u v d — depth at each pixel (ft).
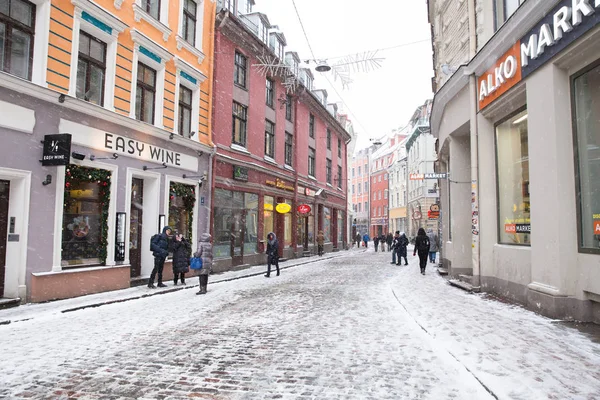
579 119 23.58
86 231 35.91
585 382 13.85
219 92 57.31
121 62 39.24
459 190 44.62
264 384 14.70
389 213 219.20
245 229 64.59
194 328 23.56
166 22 45.85
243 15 73.82
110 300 31.68
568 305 23.45
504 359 16.34
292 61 88.43
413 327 23.21
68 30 33.37
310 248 95.50
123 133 39.24
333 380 15.05
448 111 44.88
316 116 100.68
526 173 30.09
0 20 28.78
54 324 24.56
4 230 29.99
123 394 13.84
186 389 14.26
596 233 22.16
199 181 51.78
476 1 36.76
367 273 55.98
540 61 25.29
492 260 35.09
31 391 14.12
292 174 83.61
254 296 35.81
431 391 13.91
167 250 40.22
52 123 31.96
